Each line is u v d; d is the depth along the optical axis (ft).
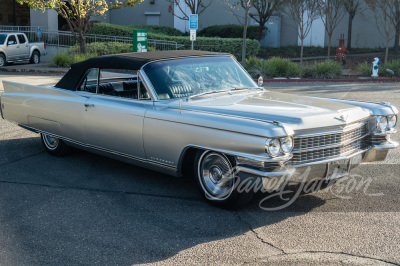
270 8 90.74
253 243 13.57
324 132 15.28
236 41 79.87
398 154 22.91
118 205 16.69
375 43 93.09
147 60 18.20
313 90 48.32
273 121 14.25
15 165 21.65
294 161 14.87
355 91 46.60
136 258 12.79
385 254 12.80
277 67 62.80
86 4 69.56
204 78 18.47
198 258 12.72
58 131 21.50
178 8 98.48
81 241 13.85
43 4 67.46
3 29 89.15
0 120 31.73
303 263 12.34
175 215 15.74
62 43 86.58
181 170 16.92
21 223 15.19
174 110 16.70
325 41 94.68
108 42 79.30
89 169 20.99
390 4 67.21
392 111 17.57
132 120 17.78
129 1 73.00
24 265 12.47
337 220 15.14
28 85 23.04
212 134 15.24
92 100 19.57
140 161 18.19
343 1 77.15
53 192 18.04
